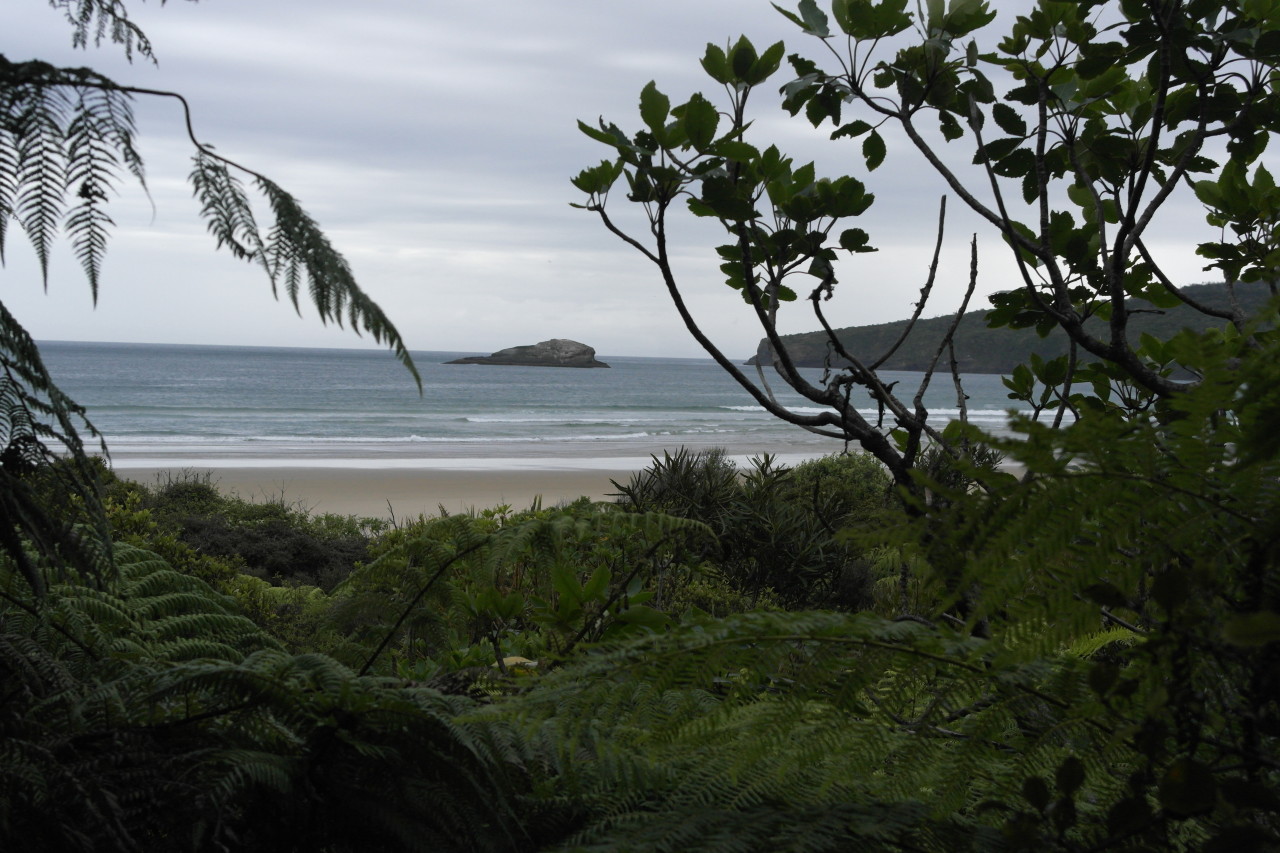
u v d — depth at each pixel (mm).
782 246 2029
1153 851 670
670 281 1784
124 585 1736
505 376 133250
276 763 1041
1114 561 690
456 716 1139
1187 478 630
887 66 2066
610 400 86250
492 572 1787
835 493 6375
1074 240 1976
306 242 894
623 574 2854
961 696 885
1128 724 780
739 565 5734
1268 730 624
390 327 882
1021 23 1863
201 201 888
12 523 1081
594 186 1836
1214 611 679
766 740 878
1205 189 2045
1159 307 2066
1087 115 2068
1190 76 1749
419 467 33562
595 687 875
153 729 1138
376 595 1950
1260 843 572
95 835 912
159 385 87938
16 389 1098
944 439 1554
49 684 1194
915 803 936
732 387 114312
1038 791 728
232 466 32375
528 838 1132
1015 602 699
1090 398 1853
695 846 867
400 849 1068
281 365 142000
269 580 8969
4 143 834
